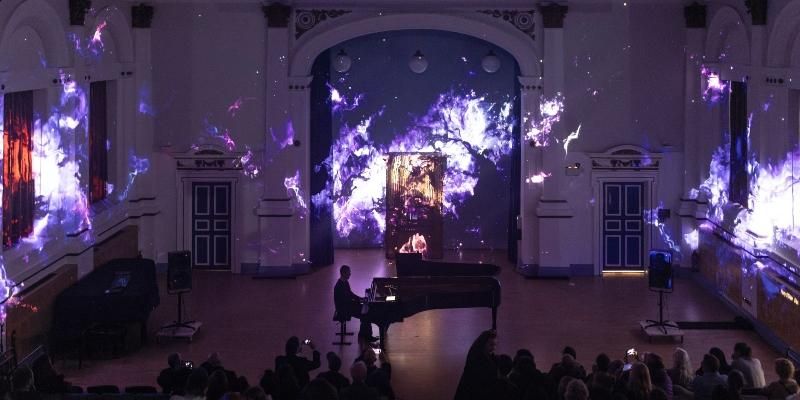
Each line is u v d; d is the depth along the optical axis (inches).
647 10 973.8
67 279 772.6
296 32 983.0
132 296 745.6
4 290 664.4
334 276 995.9
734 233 871.7
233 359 738.2
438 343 778.8
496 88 1080.2
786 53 776.3
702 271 968.3
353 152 1093.1
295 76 983.6
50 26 754.2
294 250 1004.6
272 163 991.6
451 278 780.6
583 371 528.7
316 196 1024.9
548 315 858.1
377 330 811.4
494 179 1097.4
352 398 385.7
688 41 969.5
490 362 484.4
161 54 984.9
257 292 935.0
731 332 811.4
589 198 997.2
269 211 992.2
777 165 778.8
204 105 989.8
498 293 765.9
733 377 470.9
